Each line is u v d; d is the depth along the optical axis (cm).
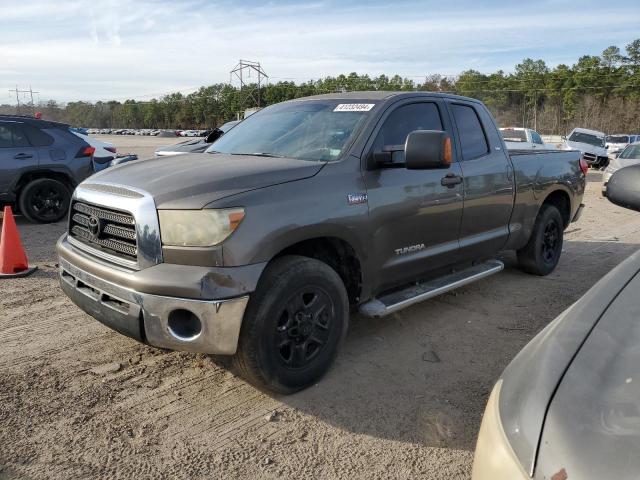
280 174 336
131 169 369
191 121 13938
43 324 450
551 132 10012
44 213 901
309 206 333
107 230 336
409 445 296
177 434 301
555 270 647
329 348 352
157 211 304
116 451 284
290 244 323
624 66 10144
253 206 308
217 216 295
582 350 157
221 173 329
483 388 358
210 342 296
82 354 395
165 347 305
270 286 312
